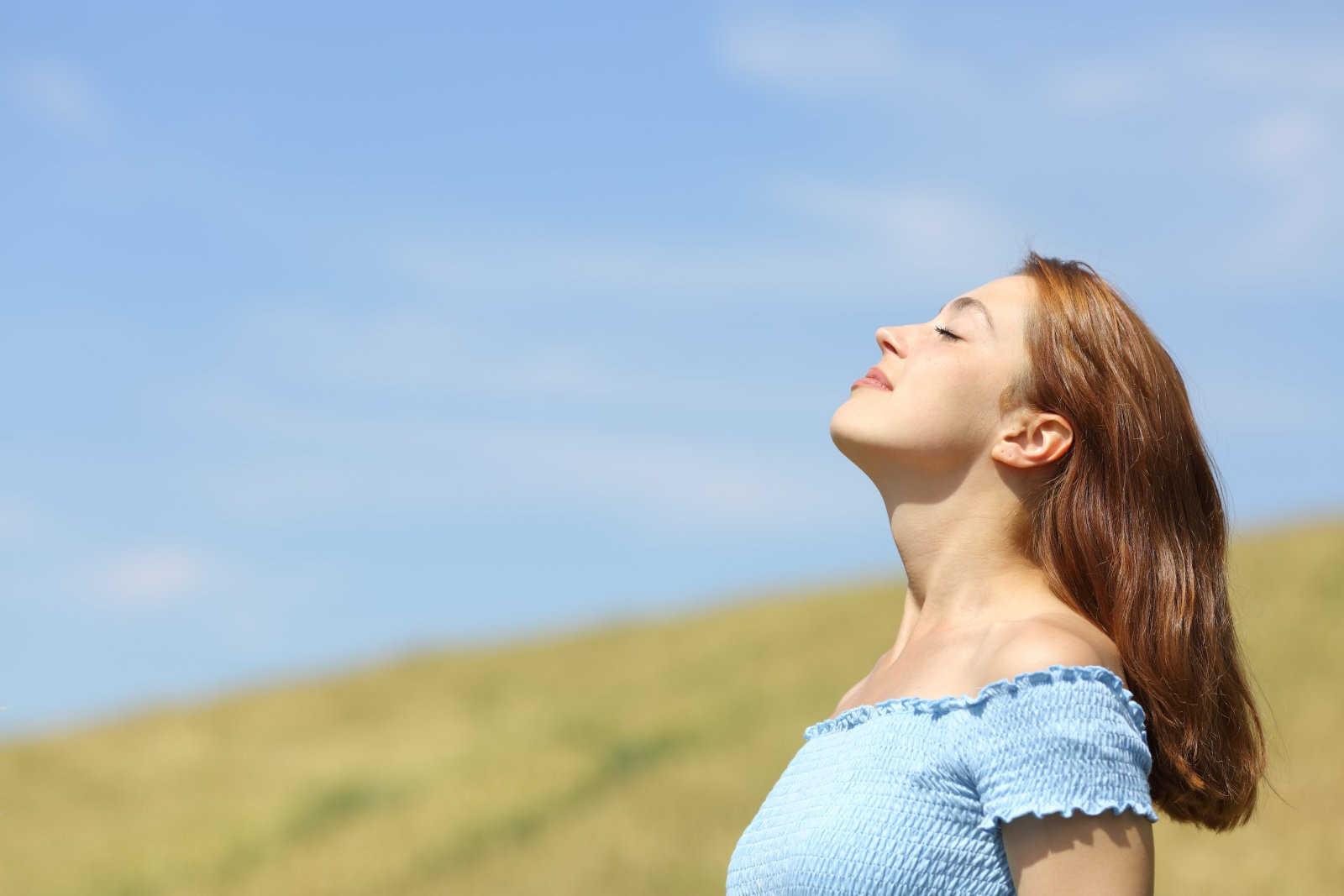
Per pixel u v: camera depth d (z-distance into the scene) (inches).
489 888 554.3
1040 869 86.2
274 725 951.6
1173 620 97.6
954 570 103.7
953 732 92.0
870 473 108.2
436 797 725.9
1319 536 859.4
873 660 847.1
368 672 1081.4
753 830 101.9
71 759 904.9
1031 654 91.2
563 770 724.7
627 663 978.1
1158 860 424.2
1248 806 103.0
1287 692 573.9
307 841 702.5
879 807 92.0
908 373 105.0
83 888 673.0
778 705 781.3
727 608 1107.3
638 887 518.3
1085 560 99.6
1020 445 102.2
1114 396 100.0
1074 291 103.7
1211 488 104.4
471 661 1066.1
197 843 717.3
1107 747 86.2
